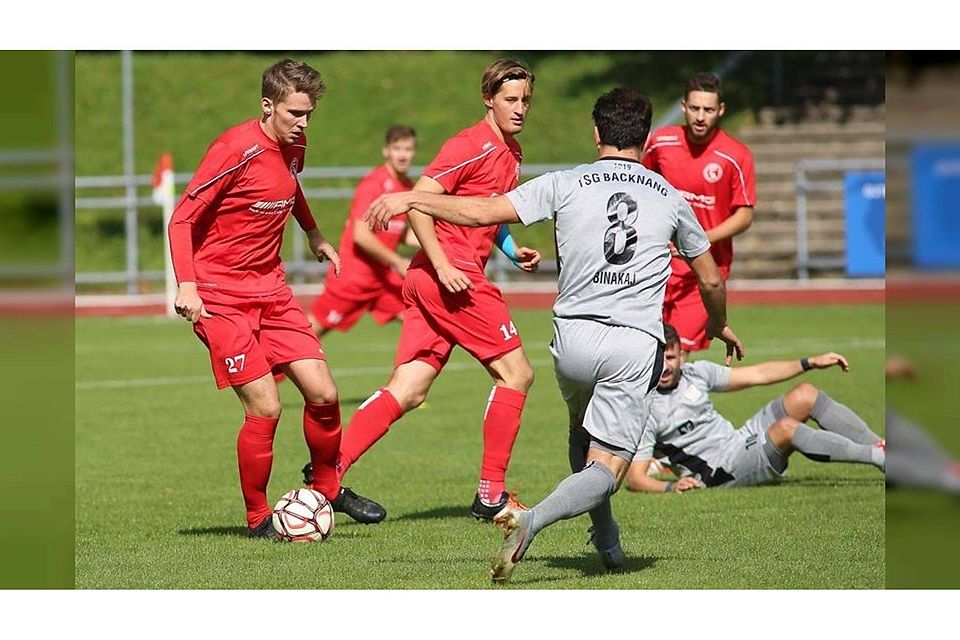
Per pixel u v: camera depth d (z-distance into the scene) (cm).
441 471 3158
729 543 2262
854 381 4584
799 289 7912
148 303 8075
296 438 3728
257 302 2358
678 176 3422
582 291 1972
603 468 1919
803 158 9412
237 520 2564
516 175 2577
